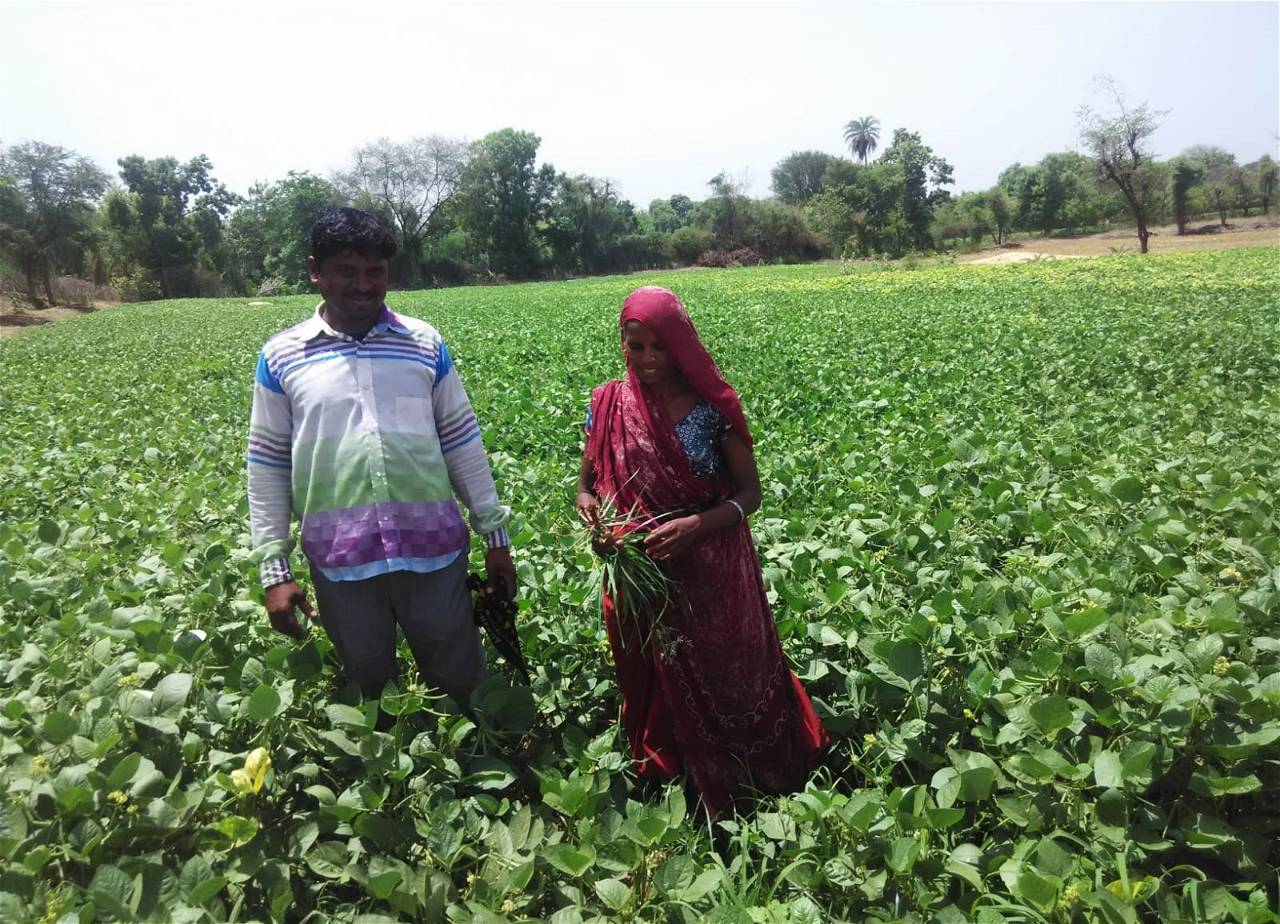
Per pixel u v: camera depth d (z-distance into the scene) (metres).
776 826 2.80
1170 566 4.01
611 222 84.19
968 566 4.30
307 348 2.99
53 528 4.95
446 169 79.94
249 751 2.94
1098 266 37.31
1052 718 2.78
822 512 5.41
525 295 47.06
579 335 18.78
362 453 2.98
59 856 2.46
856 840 2.64
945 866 2.59
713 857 2.77
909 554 4.66
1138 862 2.63
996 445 6.46
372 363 3.00
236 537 5.39
